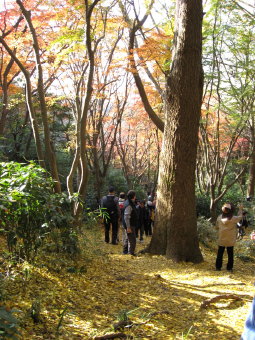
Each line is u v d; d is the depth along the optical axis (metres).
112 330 4.27
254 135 19.66
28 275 5.21
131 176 25.88
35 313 4.16
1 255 5.91
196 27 9.23
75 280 6.02
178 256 9.09
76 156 9.23
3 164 5.58
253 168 22.38
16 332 2.85
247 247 11.30
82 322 4.46
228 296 5.74
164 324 4.71
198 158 23.91
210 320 4.92
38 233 5.81
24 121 17.56
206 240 12.78
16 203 5.28
